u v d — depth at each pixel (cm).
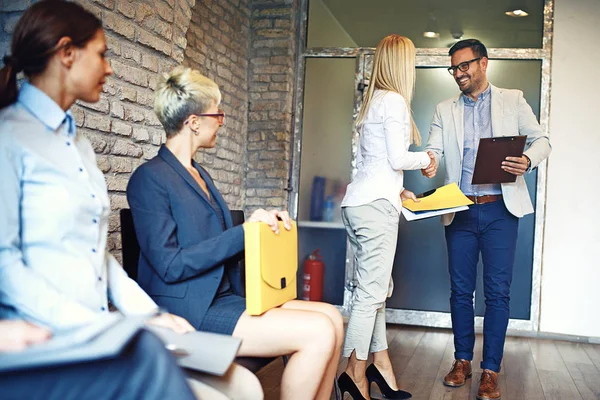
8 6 249
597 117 469
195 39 420
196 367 139
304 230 518
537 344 450
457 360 336
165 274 186
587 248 470
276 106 507
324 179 516
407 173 493
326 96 515
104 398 92
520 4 482
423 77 498
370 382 303
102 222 161
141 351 96
